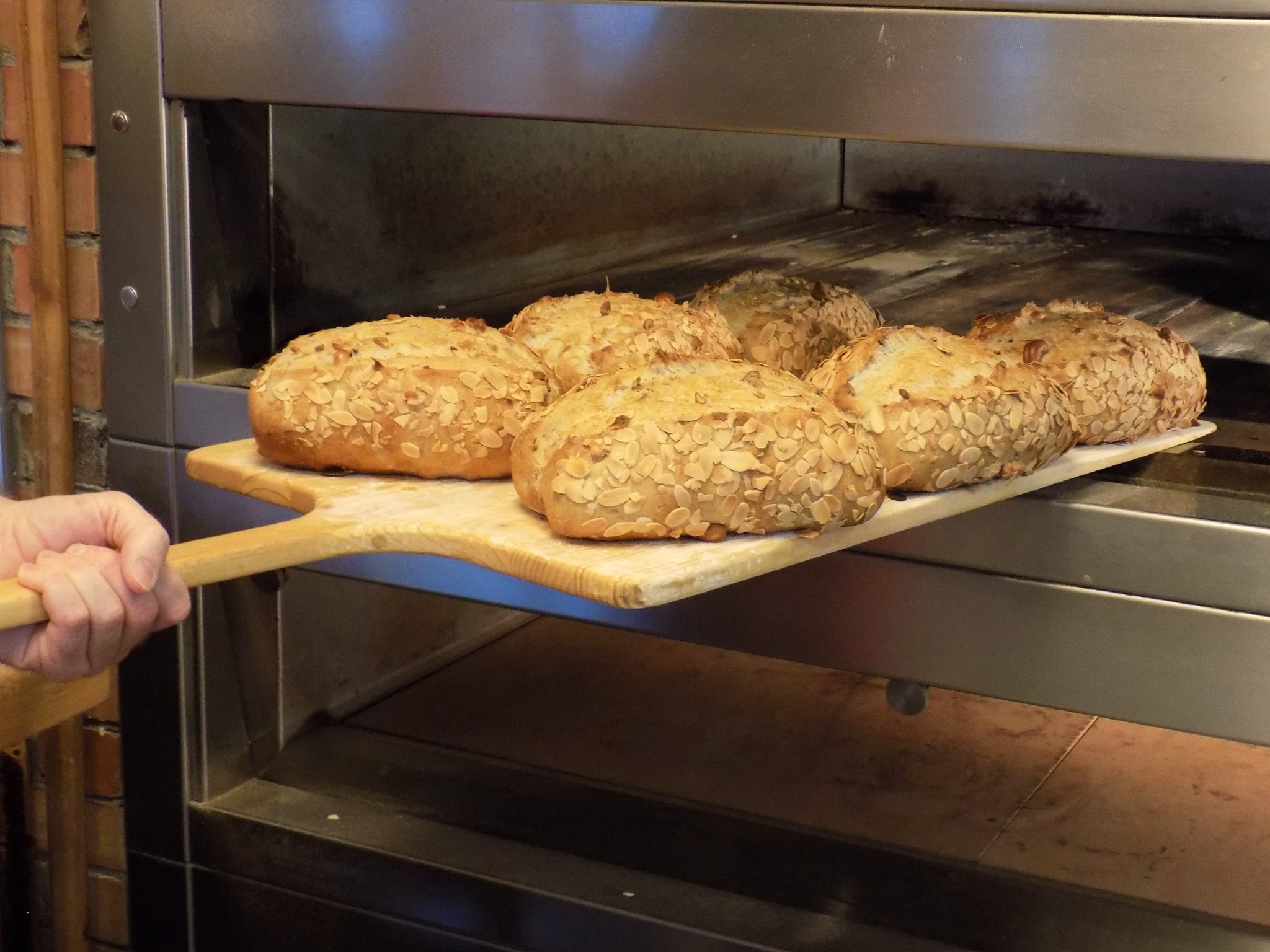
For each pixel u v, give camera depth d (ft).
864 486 2.42
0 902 4.70
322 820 3.93
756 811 3.81
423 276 4.38
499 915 3.61
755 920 3.36
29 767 4.57
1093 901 3.30
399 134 4.18
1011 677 3.06
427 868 3.69
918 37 2.87
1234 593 2.80
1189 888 3.37
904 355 2.73
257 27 3.54
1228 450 3.17
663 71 3.11
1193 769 4.06
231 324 3.98
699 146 5.49
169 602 2.37
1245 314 4.46
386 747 4.27
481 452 2.78
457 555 2.46
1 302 4.17
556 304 3.26
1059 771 4.05
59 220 3.98
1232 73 2.64
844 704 4.52
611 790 3.95
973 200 6.34
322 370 2.82
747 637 3.29
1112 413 2.90
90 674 2.43
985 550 3.02
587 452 2.37
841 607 3.19
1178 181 5.93
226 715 4.18
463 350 2.91
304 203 4.00
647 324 3.14
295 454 2.85
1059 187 6.15
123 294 3.91
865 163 6.50
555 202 4.77
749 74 3.03
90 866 4.57
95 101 3.84
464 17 3.29
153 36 3.69
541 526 2.51
